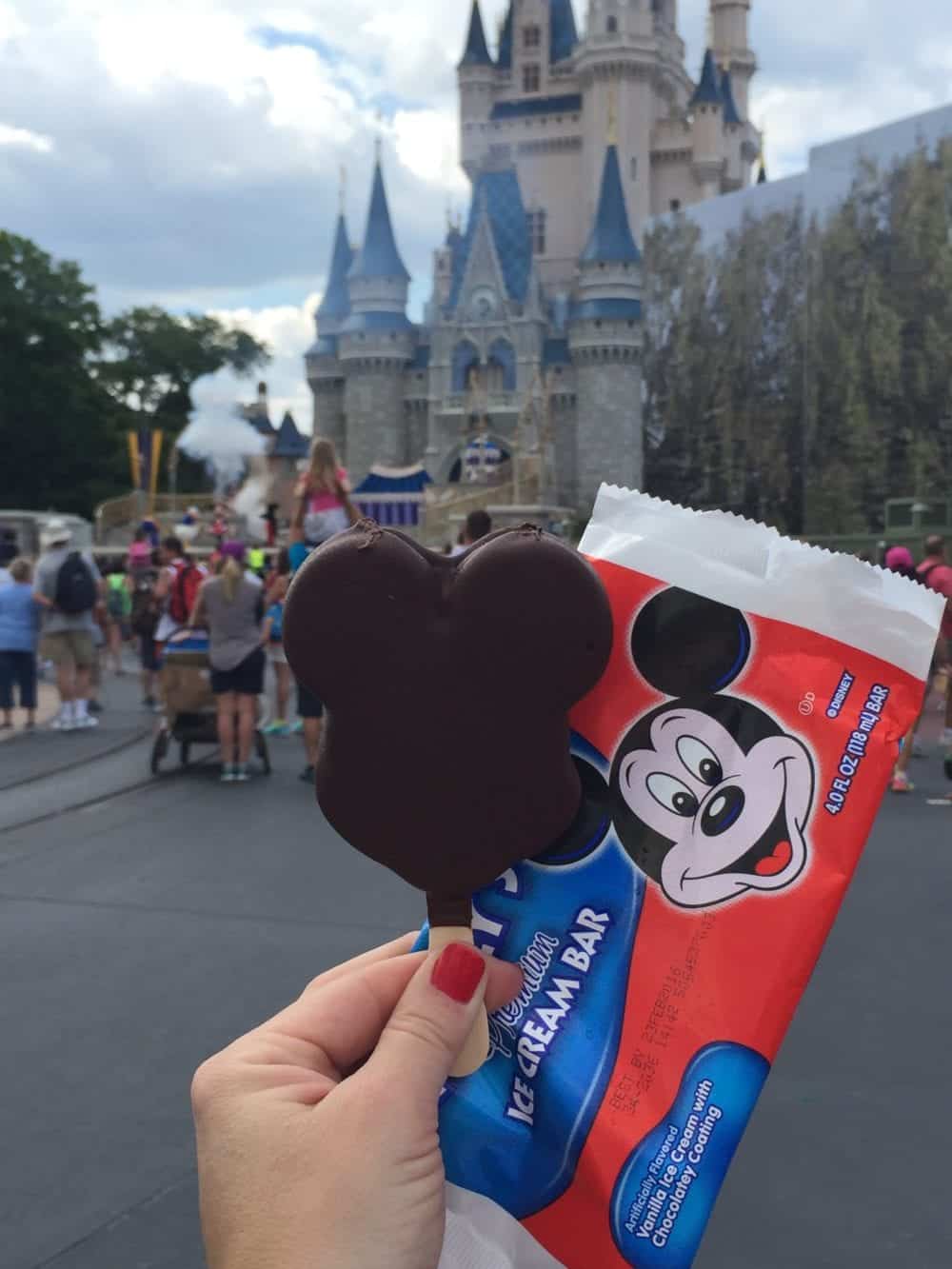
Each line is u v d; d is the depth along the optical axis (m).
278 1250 0.83
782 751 0.91
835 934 5.21
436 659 0.83
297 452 61.34
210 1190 0.89
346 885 6.09
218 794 8.66
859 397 40.97
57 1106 3.63
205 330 79.06
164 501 57.38
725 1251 2.81
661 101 109.88
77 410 65.94
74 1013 4.40
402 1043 0.88
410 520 62.16
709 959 0.90
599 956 0.92
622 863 0.92
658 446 50.00
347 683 0.83
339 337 95.56
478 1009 0.90
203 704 9.53
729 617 0.93
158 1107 3.61
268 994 4.56
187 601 10.12
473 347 92.69
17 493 67.88
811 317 42.88
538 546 0.84
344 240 107.00
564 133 108.38
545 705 0.84
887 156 40.25
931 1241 2.83
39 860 6.84
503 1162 0.90
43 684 18.00
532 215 109.12
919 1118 3.46
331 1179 0.85
